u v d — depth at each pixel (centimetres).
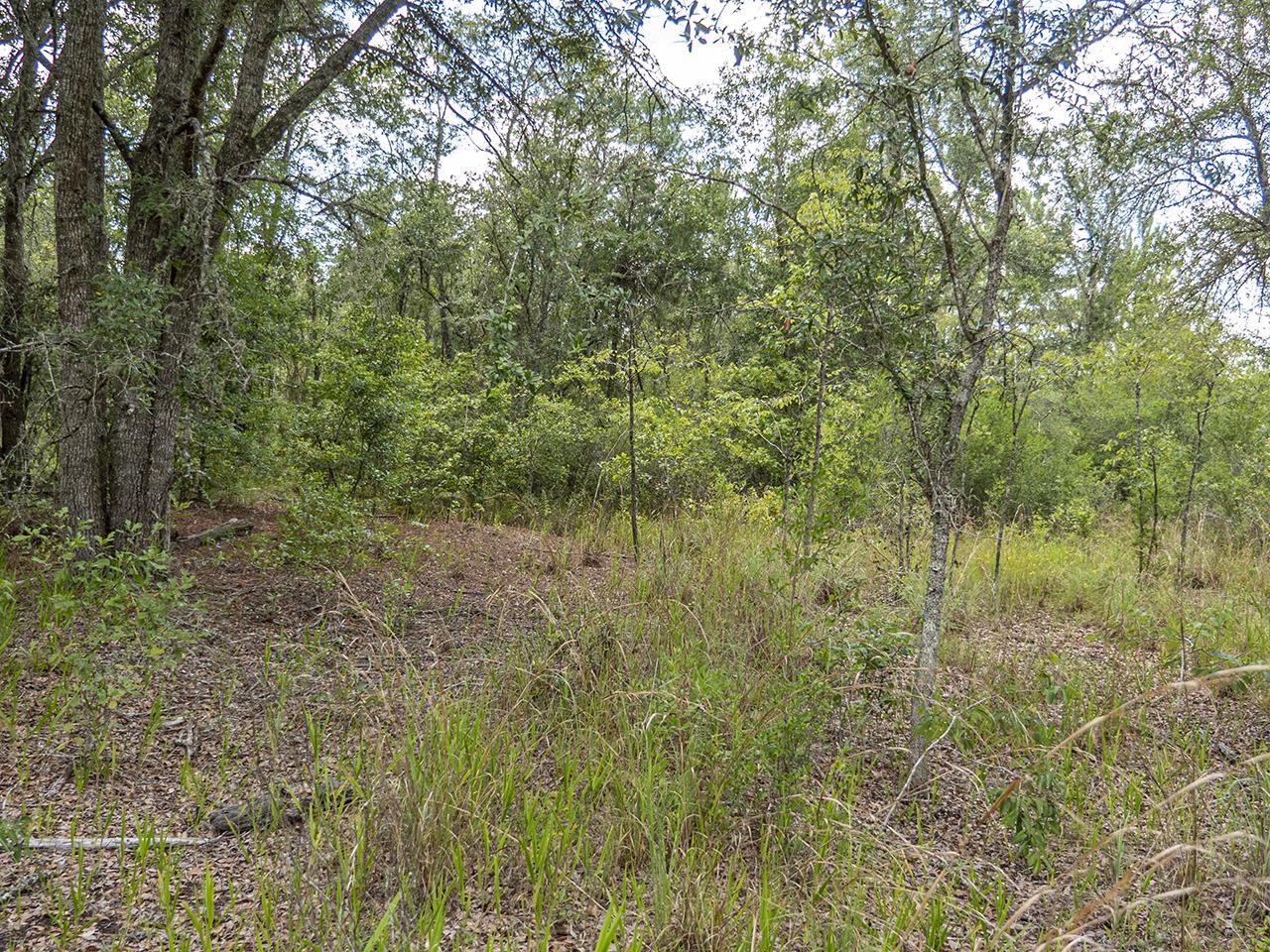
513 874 321
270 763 400
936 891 313
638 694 410
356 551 741
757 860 343
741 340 1030
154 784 380
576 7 600
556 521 1093
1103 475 1312
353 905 272
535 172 656
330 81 731
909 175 398
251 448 942
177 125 679
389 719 411
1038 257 737
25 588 583
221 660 522
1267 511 999
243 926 280
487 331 467
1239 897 326
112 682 421
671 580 614
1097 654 623
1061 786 375
